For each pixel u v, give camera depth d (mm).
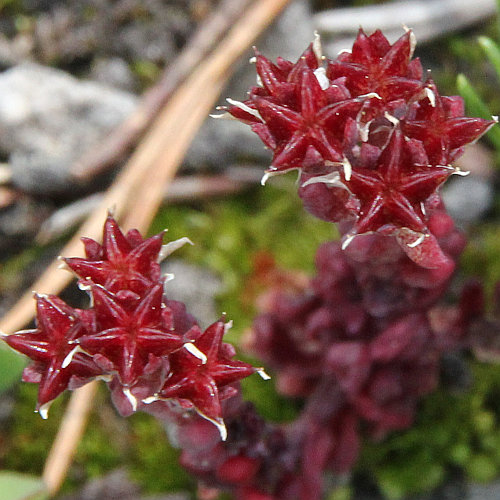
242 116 116
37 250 160
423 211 114
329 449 143
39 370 115
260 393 156
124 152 158
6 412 155
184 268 158
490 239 161
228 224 162
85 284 115
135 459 155
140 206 154
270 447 139
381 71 115
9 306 158
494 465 153
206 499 145
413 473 152
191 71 159
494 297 142
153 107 158
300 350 146
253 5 160
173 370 115
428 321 135
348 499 153
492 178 162
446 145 114
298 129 113
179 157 155
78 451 154
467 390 154
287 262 161
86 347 112
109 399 156
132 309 113
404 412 145
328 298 138
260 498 139
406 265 126
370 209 113
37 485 138
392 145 112
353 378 138
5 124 158
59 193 160
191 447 125
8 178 159
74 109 160
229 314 157
